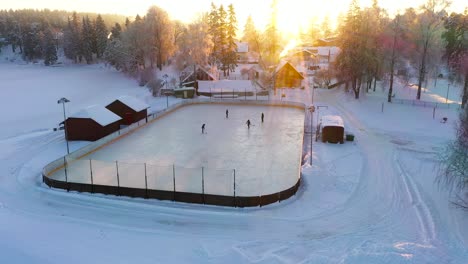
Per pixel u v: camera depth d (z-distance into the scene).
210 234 19.56
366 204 23.67
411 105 55.09
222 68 94.56
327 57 114.88
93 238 18.12
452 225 20.50
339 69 63.12
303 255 16.72
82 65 134.62
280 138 40.09
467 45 60.53
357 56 58.88
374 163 31.75
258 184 26.73
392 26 57.34
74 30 140.25
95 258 15.55
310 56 117.31
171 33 96.81
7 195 24.61
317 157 33.22
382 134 41.91
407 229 20.20
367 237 19.05
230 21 91.12
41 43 152.12
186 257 16.27
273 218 21.66
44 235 17.89
